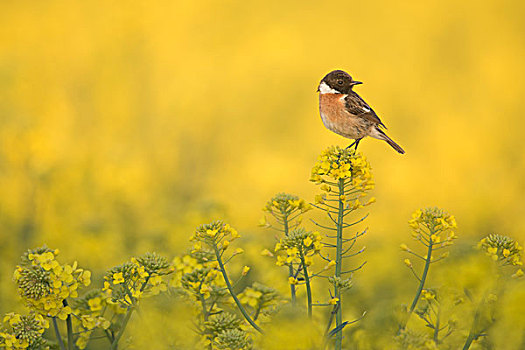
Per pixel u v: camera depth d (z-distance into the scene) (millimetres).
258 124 22109
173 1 25859
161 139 19156
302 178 18562
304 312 4746
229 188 17281
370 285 8086
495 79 25500
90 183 13117
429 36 27828
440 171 18984
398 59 26906
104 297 5547
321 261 8562
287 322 4414
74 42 22000
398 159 20531
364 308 7316
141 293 5082
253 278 7992
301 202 5469
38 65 19234
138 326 5117
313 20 28094
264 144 21516
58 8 23484
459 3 28891
